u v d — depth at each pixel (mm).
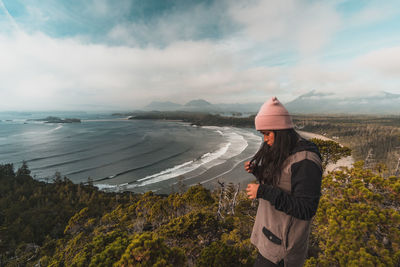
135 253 2799
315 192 1102
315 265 3125
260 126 1320
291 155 1213
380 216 2674
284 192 1199
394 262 2385
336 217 2998
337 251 2822
